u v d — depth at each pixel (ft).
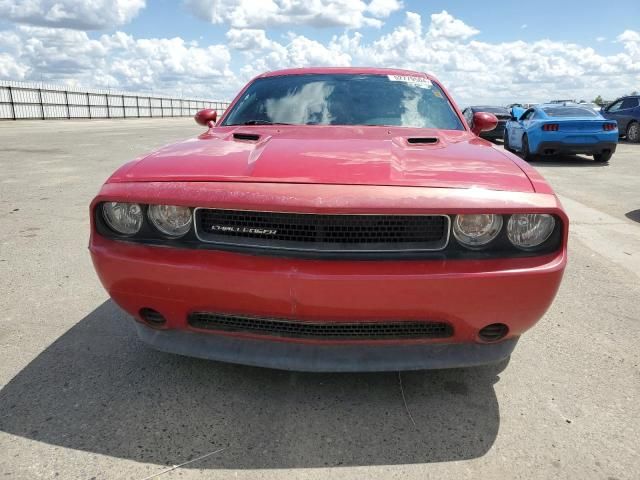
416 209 5.42
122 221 6.12
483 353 6.18
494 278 5.52
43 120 116.88
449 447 5.83
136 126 91.50
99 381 7.06
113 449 5.68
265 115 9.77
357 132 8.43
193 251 5.79
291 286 5.49
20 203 19.11
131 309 6.36
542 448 5.83
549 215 5.75
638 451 5.79
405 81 10.63
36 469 5.34
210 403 6.59
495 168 6.32
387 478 5.33
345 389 6.97
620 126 54.49
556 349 8.27
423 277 5.44
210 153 6.81
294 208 5.44
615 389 7.10
